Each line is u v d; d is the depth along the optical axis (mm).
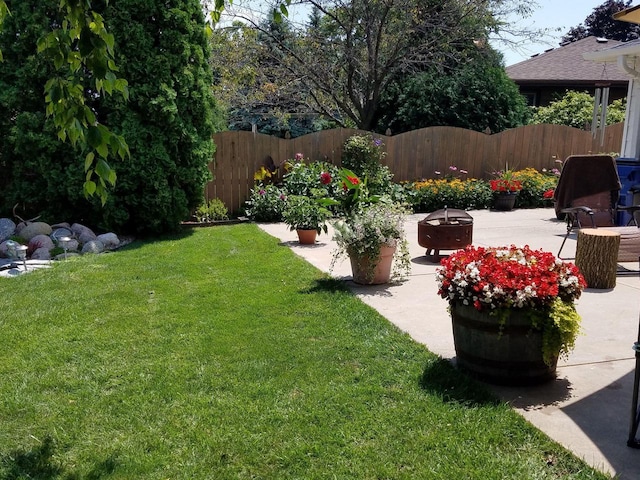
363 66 13680
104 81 2338
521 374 2898
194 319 4020
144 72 7121
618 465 2191
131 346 3527
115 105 7012
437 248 5895
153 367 3197
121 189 7230
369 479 2148
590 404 2711
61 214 7395
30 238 6805
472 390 2848
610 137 11805
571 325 2779
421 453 2307
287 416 2619
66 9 2373
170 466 2260
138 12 7047
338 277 5234
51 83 2316
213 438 2443
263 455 2324
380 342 3545
